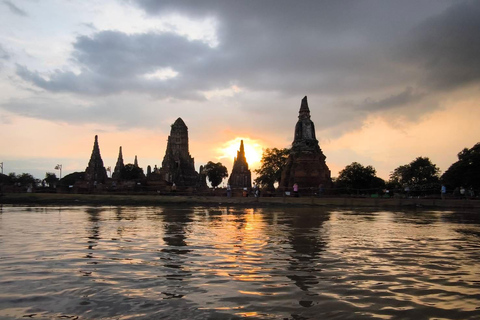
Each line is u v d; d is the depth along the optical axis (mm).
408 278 8578
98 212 31625
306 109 72250
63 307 6613
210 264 9953
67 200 50312
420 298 7168
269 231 17156
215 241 13969
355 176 75188
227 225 19969
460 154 77125
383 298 7145
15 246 12758
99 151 113250
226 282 8188
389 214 30203
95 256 11008
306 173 66375
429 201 42250
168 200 48625
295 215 28328
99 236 15359
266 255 11195
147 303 6824
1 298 7098
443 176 76500
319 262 10227
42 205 44812
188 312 6379
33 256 10992
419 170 113062
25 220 23047
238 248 12422
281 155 105125
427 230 17938
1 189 68500
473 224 21281
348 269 9430
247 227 18891
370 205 42906
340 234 16156
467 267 9695
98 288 7727
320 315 6270
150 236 15359
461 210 36281
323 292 7500
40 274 8844
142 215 27844
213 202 47062
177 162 117375
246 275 8789
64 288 7723
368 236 15500
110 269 9367
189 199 49094
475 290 7680
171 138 127562
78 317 6160
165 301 6938
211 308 6578
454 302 6938
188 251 11844
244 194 57219
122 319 6070
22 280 8305
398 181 123250
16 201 50594
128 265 9812
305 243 13523
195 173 128000
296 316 6223
